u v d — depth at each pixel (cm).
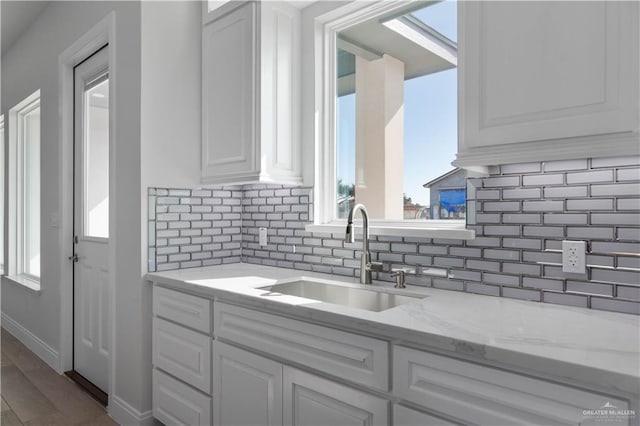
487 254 163
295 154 229
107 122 267
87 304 282
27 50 369
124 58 235
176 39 237
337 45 231
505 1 129
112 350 243
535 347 102
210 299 187
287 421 153
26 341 363
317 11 224
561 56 118
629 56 107
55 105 314
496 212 160
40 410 246
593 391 92
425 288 178
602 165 136
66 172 297
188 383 198
